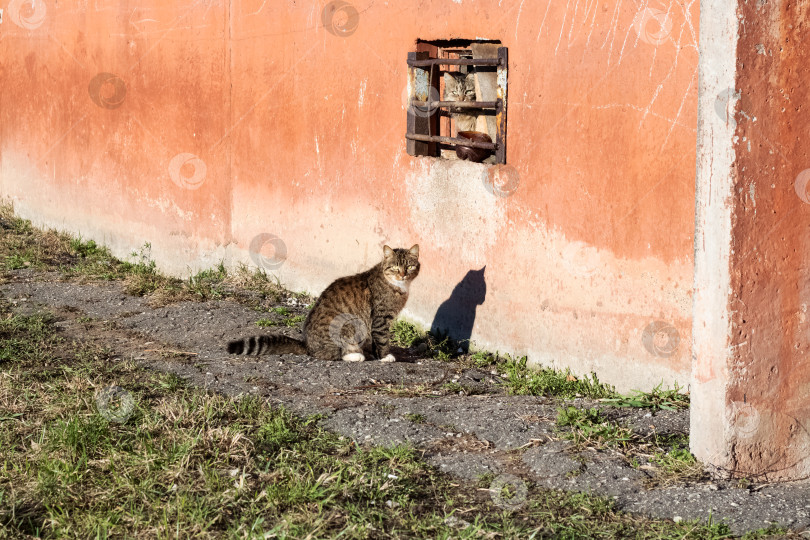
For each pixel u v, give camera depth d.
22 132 13.59
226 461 4.95
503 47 7.18
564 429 5.59
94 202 12.30
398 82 8.17
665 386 6.26
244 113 10.02
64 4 12.28
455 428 5.68
